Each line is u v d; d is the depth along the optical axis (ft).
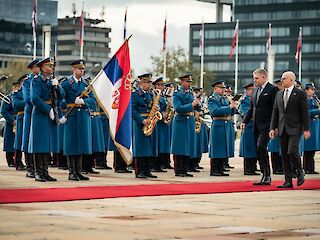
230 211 51.70
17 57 594.24
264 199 60.03
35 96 71.10
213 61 500.33
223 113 87.81
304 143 95.61
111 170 92.02
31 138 71.97
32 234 40.34
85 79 84.99
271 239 40.04
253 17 491.31
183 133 84.89
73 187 66.33
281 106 70.33
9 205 53.01
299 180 71.00
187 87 86.38
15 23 601.21
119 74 74.69
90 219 46.42
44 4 621.31
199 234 41.32
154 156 80.94
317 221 47.37
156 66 384.68
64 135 75.51
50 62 72.02
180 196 61.31
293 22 481.05
